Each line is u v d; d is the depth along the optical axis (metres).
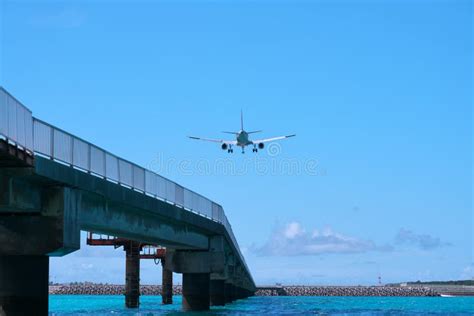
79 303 167.50
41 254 36.38
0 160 31.22
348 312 108.94
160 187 55.53
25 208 34.59
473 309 131.25
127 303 110.75
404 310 123.50
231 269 107.44
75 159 38.88
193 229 72.25
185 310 80.88
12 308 36.06
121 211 49.22
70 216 37.62
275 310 109.19
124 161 47.19
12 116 30.45
